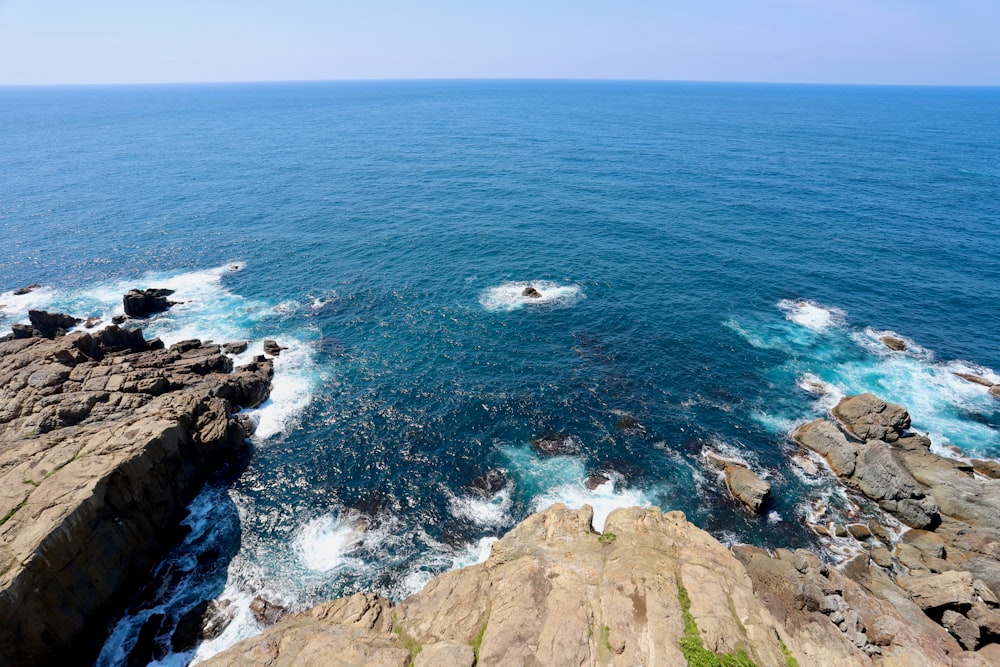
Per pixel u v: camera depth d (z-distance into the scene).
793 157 124.19
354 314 54.72
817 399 43.66
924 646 25.23
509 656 21.08
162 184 98.25
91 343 42.09
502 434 39.69
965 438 39.75
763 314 55.06
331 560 30.83
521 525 30.00
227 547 31.67
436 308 55.75
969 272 62.94
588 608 23.08
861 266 64.81
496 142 145.38
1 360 39.22
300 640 23.02
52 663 24.58
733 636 21.62
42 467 28.55
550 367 46.84
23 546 24.00
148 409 35.09
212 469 36.72
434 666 21.14
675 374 46.28
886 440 39.00
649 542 27.45
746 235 73.94
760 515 34.16
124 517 28.75
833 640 24.75
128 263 65.56
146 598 28.83
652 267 64.69
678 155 125.62
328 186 97.75
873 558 31.73
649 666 20.16
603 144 141.50
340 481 35.91
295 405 42.25
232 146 139.12
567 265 65.19
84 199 88.56
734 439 39.72
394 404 42.47
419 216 81.56
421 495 34.84
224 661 22.00
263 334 51.16
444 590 26.17
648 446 38.91
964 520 33.06
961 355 48.84
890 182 100.44
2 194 90.38
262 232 75.31
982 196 91.06
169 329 51.50
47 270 63.38
